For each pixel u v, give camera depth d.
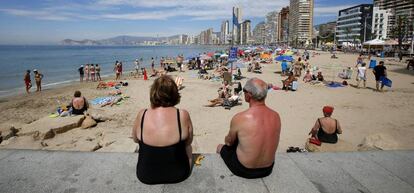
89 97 18.98
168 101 2.98
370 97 16.22
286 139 9.52
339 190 3.10
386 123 11.09
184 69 37.62
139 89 21.67
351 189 3.13
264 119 3.12
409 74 26.77
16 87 24.95
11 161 3.62
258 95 3.12
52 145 8.37
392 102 14.74
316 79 23.38
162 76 3.08
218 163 3.61
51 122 9.75
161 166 2.97
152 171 2.99
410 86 19.81
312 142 6.85
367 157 3.98
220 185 3.10
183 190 2.99
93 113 11.62
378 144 6.59
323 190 3.09
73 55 90.19
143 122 2.98
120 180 3.17
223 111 13.66
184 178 3.16
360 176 3.43
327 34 173.75
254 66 32.81
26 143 8.40
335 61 46.16
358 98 16.03
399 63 39.62
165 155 2.93
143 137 2.96
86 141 8.73
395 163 3.81
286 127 10.91
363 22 130.00
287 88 19.11
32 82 28.39
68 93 20.91
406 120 11.42
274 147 3.20
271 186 3.11
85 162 3.61
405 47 80.06
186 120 3.01
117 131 10.29
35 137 8.77
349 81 23.12
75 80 29.66
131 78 29.97
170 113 2.96
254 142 3.09
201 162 3.62
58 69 41.72
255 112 3.14
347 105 14.36
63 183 3.11
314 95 17.23
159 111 2.97
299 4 174.88
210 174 3.33
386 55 55.38
